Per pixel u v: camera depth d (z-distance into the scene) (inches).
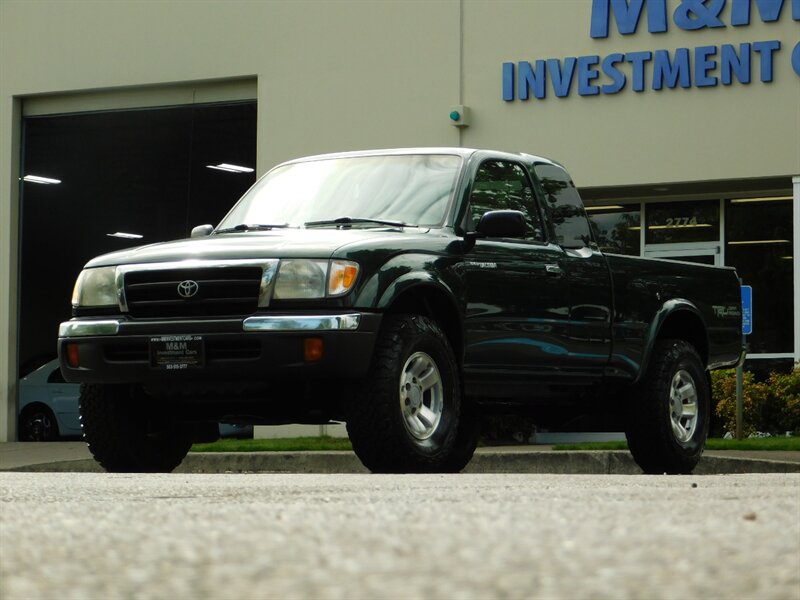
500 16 700.7
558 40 688.4
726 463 441.4
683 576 69.1
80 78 799.1
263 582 65.9
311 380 299.6
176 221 784.9
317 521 107.1
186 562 75.3
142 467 335.9
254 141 767.7
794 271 652.1
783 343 687.1
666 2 667.4
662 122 668.1
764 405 639.1
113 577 68.2
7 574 71.2
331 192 343.9
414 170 340.2
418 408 297.6
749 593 64.1
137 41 786.2
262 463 485.4
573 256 348.2
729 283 407.5
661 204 716.7
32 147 816.9
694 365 382.3
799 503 133.6
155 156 791.7
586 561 75.8
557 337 338.0
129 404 329.7
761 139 650.8
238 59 761.6
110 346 306.7
